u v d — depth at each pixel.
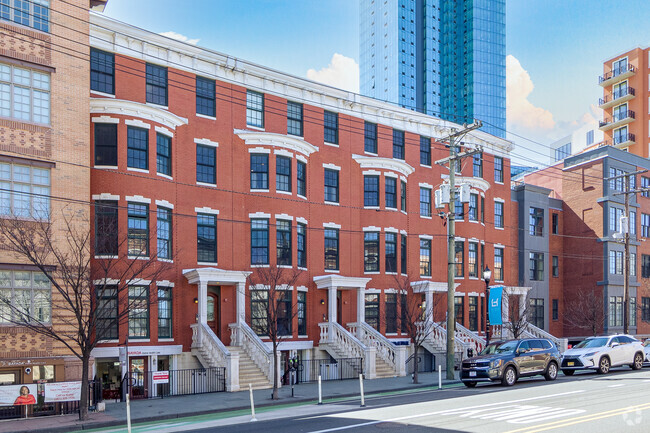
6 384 20.55
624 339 30.58
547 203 49.66
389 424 15.05
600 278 48.38
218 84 31.56
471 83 166.25
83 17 24.30
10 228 20.23
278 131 33.50
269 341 31.33
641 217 52.59
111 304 26.12
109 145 26.97
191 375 27.28
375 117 38.03
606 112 88.19
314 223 34.28
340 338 32.47
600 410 16.33
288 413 18.70
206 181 30.64
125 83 28.39
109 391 25.44
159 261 26.08
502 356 24.39
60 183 22.86
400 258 37.09
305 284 33.34
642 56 83.38
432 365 36.91
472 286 41.50
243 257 31.44
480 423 14.74
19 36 22.41
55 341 21.89
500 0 173.75
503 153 46.25
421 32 170.88
